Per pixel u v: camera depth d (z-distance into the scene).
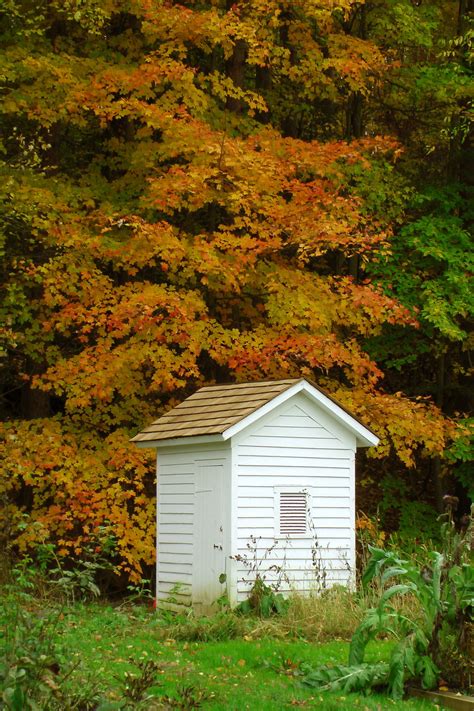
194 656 9.98
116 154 20.84
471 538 9.13
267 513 13.31
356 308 18.61
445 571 8.90
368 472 24.31
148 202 17.70
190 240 18.41
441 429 17.61
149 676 7.29
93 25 16.89
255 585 12.65
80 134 22.27
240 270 16.72
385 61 20.47
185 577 13.77
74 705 6.52
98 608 13.48
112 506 16.34
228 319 19.30
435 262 20.00
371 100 24.08
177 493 14.11
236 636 11.17
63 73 17.45
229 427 12.97
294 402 13.74
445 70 20.25
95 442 17.50
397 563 9.31
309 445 13.80
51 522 16.56
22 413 19.83
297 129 24.83
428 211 21.70
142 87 17.66
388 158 23.03
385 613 9.23
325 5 18.70
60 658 7.27
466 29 22.38
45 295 16.48
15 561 13.92
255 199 17.08
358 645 8.89
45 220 16.81
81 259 17.52
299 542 13.48
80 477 16.77
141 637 11.07
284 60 20.16
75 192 17.89
